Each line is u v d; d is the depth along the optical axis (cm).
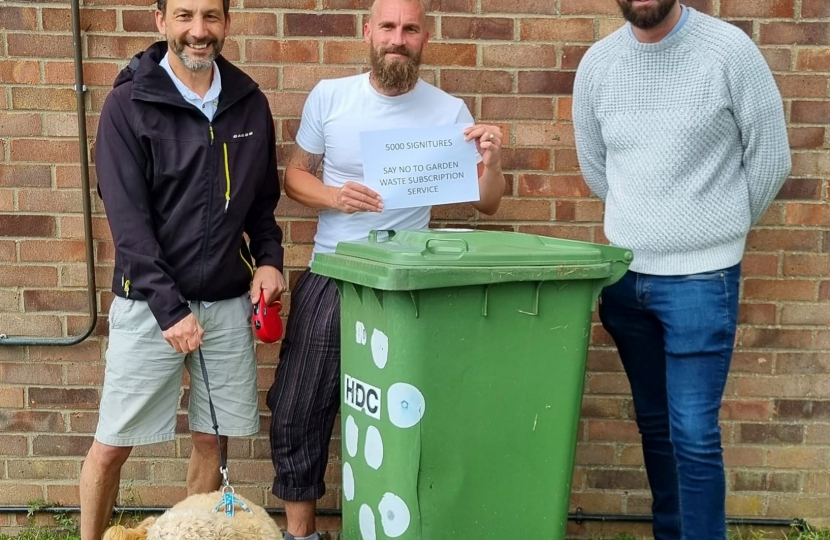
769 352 341
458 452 236
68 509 348
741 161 265
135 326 280
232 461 351
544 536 249
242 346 295
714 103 254
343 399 265
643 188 263
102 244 337
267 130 291
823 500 346
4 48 324
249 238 325
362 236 296
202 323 286
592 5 327
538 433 242
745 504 348
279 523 352
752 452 346
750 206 268
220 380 295
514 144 335
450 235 253
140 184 268
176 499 351
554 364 240
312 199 295
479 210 314
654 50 260
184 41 264
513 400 238
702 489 266
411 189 286
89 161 331
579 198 338
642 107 263
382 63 284
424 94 301
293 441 304
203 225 274
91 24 324
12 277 338
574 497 351
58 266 338
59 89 327
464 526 241
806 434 345
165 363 284
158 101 264
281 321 321
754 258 337
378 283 221
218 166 274
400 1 282
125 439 286
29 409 345
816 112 329
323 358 298
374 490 247
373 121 296
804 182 332
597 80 274
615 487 350
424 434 232
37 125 329
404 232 257
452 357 230
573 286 238
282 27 328
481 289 229
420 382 229
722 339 264
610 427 348
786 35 324
